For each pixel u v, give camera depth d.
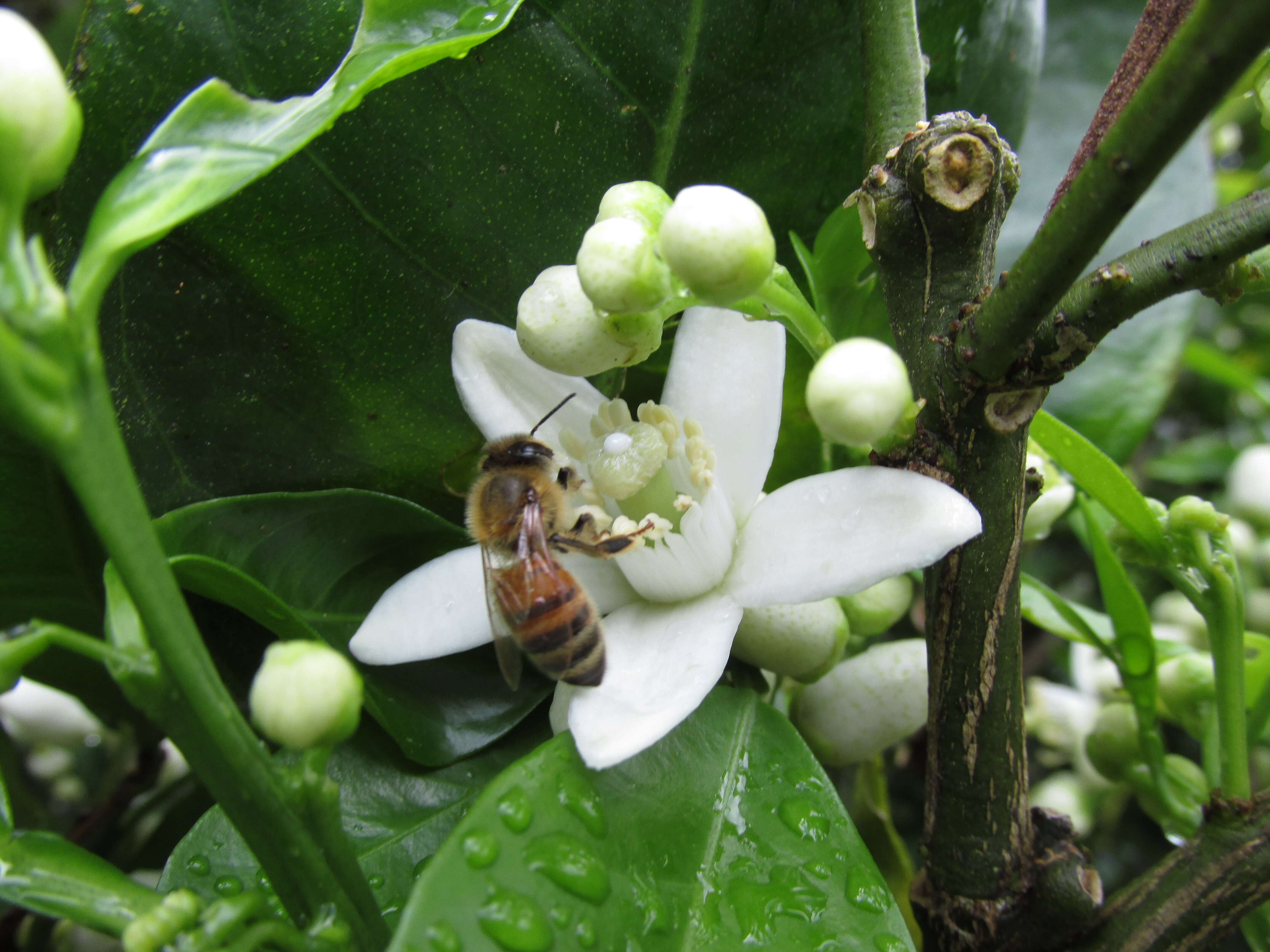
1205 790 0.09
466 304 0.07
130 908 0.05
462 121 0.07
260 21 0.06
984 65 0.09
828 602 0.08
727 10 0.07
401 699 0.07
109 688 0.09
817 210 0.08
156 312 0.07
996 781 0.06
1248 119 0.17
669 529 0.07
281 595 0.07
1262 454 0.14
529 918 0.05
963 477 0.06
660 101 0.07
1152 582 0.16
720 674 0.06
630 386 0.08
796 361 0.08
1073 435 0.07
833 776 0.11
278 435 0.07
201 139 0.05
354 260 0.07
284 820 0.05
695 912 0.06
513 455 0.07
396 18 0.06
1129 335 0.11
